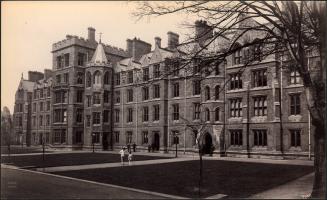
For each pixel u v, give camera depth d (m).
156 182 16.80
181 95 40.62
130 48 56.72
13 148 59.56
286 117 30.98
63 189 15.18
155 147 43.62
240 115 34.25
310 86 11.80
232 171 20.33
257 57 14.23
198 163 25.70
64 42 54.81
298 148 30.02
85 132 51.06
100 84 50.28
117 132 49.41
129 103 47.72
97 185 16.31
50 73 71.25
